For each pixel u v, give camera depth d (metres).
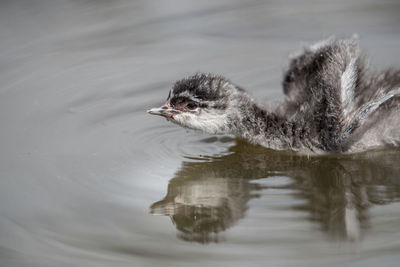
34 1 20.50
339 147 12.80
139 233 10.40
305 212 10.73
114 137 13.74
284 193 11.48
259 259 9.46
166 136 14.01
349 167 12.47
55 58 17.09
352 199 11.18
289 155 13.20
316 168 12.50
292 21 18.73
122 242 10.13
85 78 16.19
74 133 13.77
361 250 9.55
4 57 17.02
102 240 10.19
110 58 17.17
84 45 17.75
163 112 13.52
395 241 9.73
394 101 12.84
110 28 18.69
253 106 13.67
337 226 10.23
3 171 12.20
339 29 17.91
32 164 12.48
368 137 12.84
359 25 18.06
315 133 12.86
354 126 12.27
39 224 10.61
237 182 12.03
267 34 18.16
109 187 11.75
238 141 13.94
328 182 11.86
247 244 9.88
